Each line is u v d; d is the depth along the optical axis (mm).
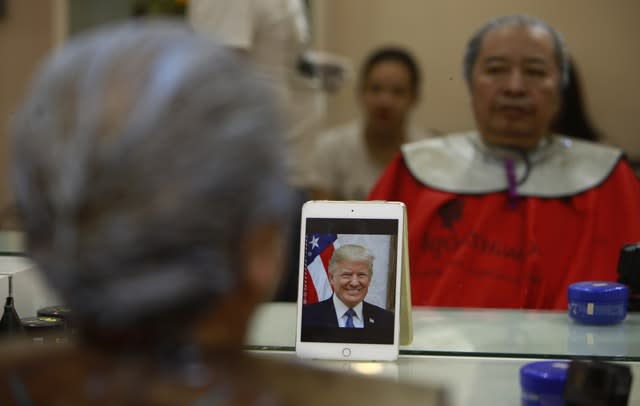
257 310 702
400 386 729
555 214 1993
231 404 678
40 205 665
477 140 2094
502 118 2033
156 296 649
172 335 677
